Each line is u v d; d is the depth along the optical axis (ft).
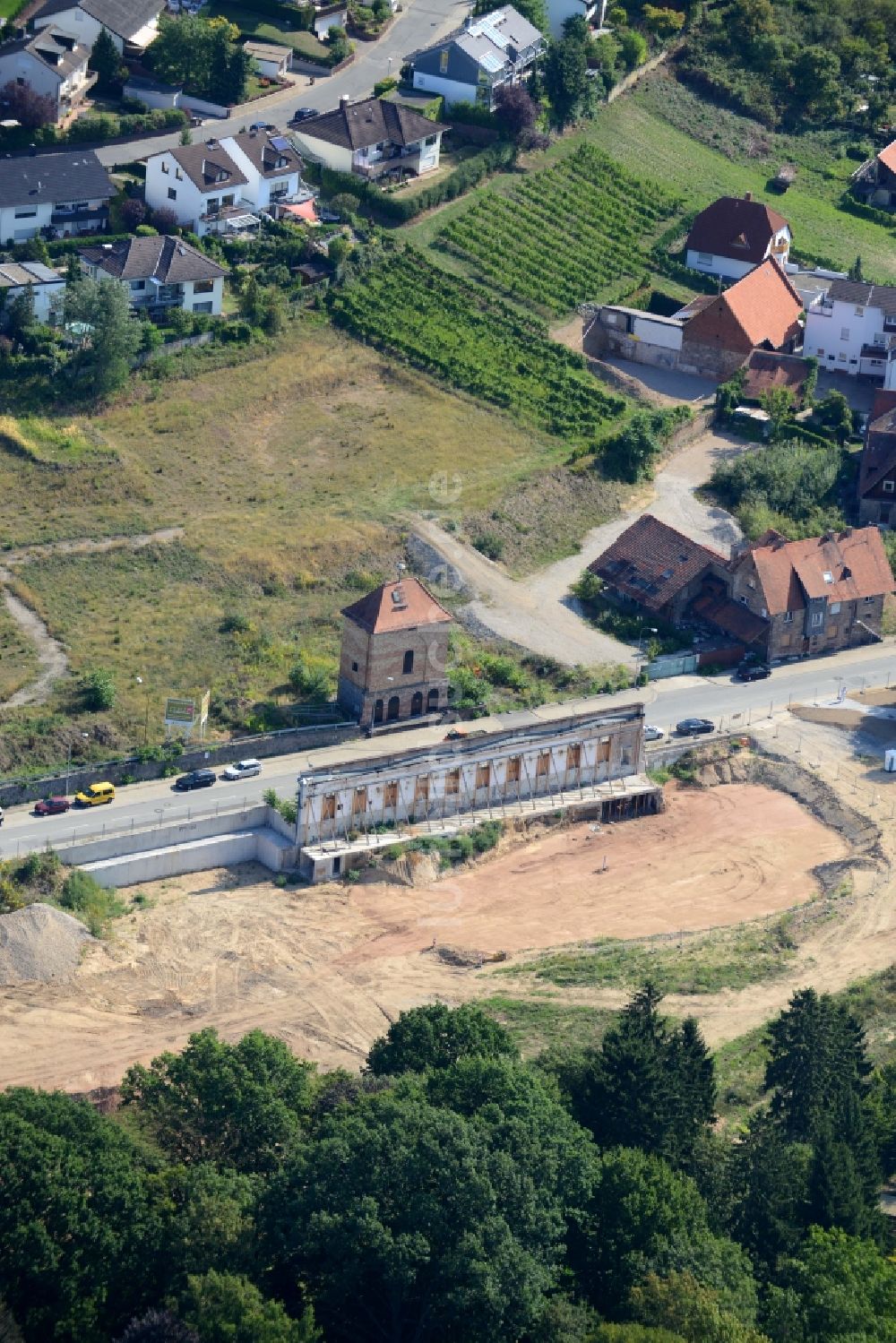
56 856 537.65
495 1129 398.83
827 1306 386.73
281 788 581.12
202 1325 361.71
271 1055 428.15
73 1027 492.54
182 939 530.68
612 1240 400.88
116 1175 387.96
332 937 540.93
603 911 565.53
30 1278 374.43
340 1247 376.07
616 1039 444.55
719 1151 440.45
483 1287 372.99
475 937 548.72
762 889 579.48
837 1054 467.52
